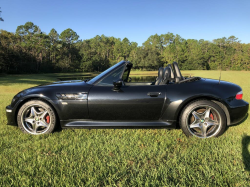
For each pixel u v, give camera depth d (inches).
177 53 4217.5
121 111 114.9
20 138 114.1
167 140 108.2
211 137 111.6
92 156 91.5
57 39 3850.9
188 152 94.3
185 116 112.7
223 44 4461.1
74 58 4121.6
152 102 113.3
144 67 4343.0
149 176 74.2
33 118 121.3
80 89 117.2
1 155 92.7
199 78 125.3
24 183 69.9
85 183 72.1
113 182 71.0
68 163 84.9
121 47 5187.0
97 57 4340.6
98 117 116.9
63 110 116.2
